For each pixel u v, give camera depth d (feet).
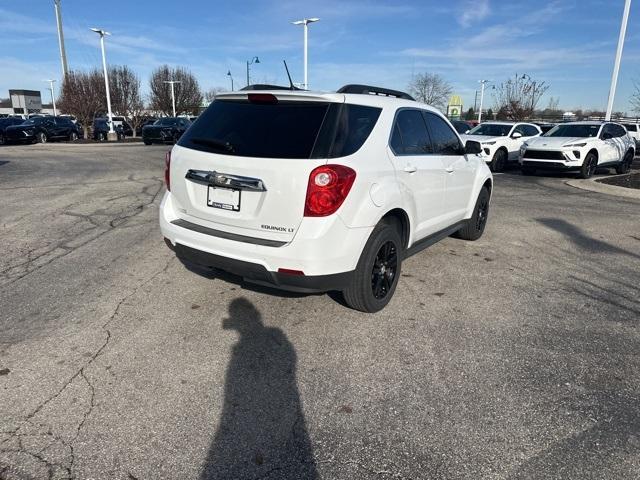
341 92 12.89
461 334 12.58
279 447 8.38
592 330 12.94
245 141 11.98
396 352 11.61
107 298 14.43
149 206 28.37
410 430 8.86
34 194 32.17
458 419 9.18
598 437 8.74
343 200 11.30
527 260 19.08
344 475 7.78
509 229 24.25
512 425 9.03
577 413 9.41
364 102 12.88
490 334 12.61
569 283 16.52
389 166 13.03
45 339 11.87
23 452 8.11
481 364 11.14
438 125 17.13
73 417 9.01
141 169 48.60
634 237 22.99
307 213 11.14
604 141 46.68
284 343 11.95
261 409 9.39
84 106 119.03
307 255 11.16
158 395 9.74
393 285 14.11
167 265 17.44
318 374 10.62
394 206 13.05
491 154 51.03
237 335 12.31
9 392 9.71
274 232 11.57
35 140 97.25
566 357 11.51
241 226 12.05
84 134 121.60
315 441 8.55
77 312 13.43
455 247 20.79
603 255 19.94
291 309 13.89
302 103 12.05
